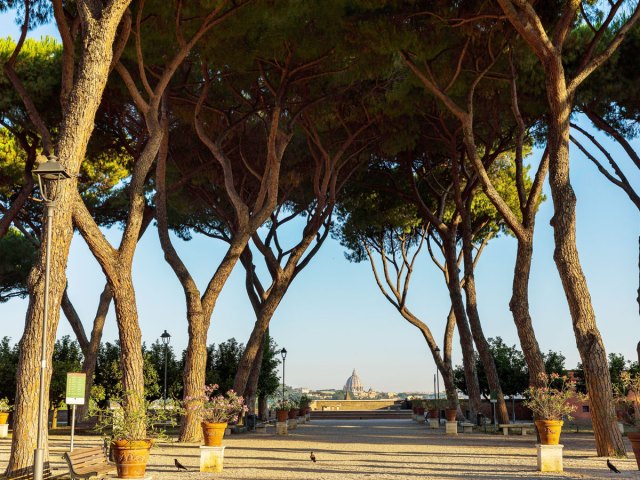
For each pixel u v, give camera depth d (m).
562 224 14.45
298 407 33.16
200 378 17.78
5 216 19.19
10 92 18.05
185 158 21.03
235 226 23.34
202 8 14.48
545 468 11.69
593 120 19.28
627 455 14.12
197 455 14.55
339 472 11.79
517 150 17.84
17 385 9.66
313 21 16.03
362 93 18.58
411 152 22.48
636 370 29.56
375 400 51.75
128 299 13.39
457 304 24.44
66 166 10.14
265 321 21.53
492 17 14.78
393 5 15.17
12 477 9.36
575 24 18.28
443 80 17.14
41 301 9.80
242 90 18.81
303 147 22.08
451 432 22.47
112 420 9.28
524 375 33.28
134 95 14.21
